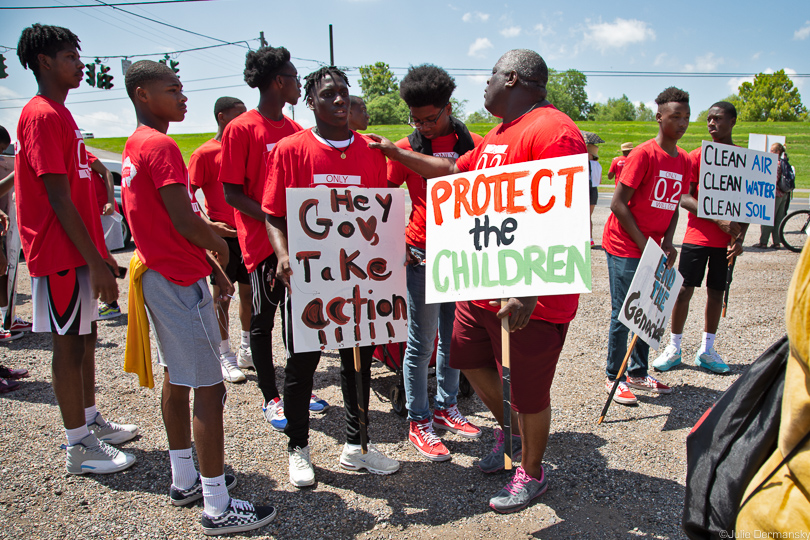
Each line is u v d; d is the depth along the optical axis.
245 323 4.13
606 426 3.29
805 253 1.17
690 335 4.93
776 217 8.86
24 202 2.54
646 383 3.77
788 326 1.19
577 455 2.95
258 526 2.33
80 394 2.69
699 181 3.79
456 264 2.36
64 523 2.35
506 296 2.17
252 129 3.12
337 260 2.50
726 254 4.01
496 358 2.50
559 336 2.41
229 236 3.86
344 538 2.28
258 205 3.06
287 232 2.44
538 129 2.18
